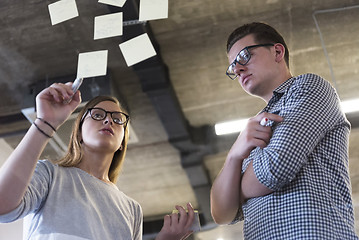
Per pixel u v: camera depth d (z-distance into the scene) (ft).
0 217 3.59
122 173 12.77
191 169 12.27
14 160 3.63
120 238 4.13
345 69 10.31
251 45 4.47
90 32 9.39
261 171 3.47
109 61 9.90
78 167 4.51
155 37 9.66
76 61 9.89
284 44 4.65
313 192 3.43
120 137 4.75
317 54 10.09
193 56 10.06
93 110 4.76
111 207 4.25
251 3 9.14
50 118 3.84
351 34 9.69
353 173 11.46
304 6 9.25
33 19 9.09
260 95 4.43
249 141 3.64
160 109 10.92
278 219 3.45
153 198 13.05
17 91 10.18
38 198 3.93
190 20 9.36
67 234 3.79
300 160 3.40
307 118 3.54
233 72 4.67
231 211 3.98
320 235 3.28
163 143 11.83
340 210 3.46
